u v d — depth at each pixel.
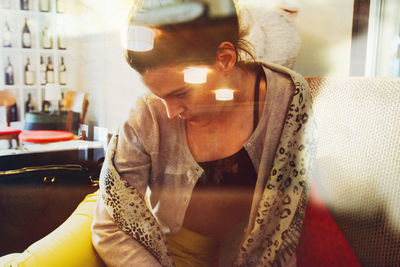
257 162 0.78
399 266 0.69
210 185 0.81
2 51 3.93
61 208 1.11
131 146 0.77
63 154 1.82
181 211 0.82
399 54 1.22
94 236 0.75
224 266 0.88
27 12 3.94
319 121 0.85
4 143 3.21
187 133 0.77
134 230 0.75
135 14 0.57
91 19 3.30
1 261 0.67
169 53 0.58
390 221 0.70
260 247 0.81
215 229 0.86
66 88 3.99
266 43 1.15
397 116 0.71
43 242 0.70
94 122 3.34
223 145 0.77
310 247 0.80
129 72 2.80
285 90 0.76
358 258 0.76
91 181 1.15
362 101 0.78
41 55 4.16
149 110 0.77
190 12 0.57
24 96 4.19
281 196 0.78
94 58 3.31
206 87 0.65
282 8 1.14
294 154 0.76
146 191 0.89
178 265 0.87
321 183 0.84
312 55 1.23
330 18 1.21
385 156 0.72
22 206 1.06
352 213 0.77
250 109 0.74
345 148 0.80
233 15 0.62
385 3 1.20
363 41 1.23
